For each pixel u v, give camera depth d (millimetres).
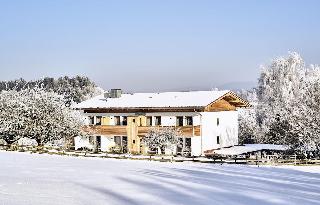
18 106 46344
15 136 47531
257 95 87062
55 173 26641
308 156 43875
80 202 16781
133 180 23719
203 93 51969
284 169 33344
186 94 52750
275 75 80250
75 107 53219
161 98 52094
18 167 29984
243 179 25234
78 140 53031
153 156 42469
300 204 16906
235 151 48844
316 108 46250
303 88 50875
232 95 52406
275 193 19562
